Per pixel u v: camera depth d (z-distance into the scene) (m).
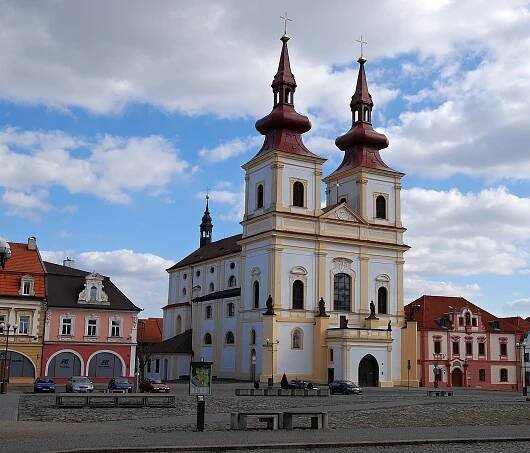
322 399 56.41
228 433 29.30
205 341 101.75
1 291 79.44
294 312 85.00
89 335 83.00
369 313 89.62
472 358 111.31
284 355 83.69
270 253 85.50
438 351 109.62
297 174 89.00
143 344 121.94
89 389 62.41
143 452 23.64
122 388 64.06
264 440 26.72
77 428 30.48
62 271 86.06
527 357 114.56
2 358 78.00
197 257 118.56
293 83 92.88
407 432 30.52
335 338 83.69
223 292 100.00
